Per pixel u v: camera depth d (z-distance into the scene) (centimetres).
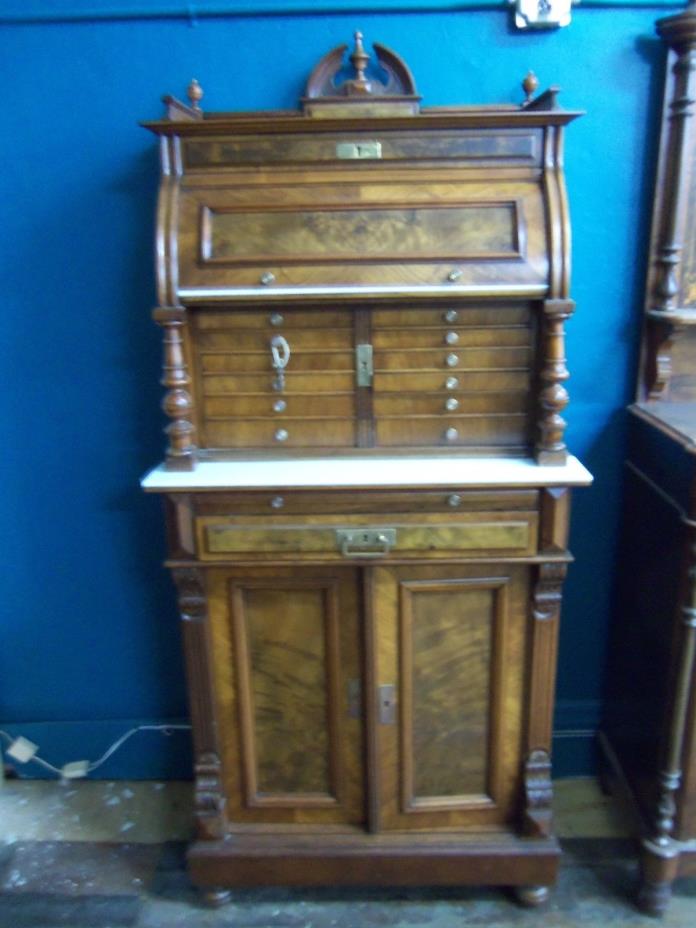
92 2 150
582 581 182
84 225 162
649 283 160
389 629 144
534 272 130
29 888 162
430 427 143
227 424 145
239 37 152
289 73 154
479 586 142
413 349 139
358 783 153
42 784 193
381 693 147
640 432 162
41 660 190
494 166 135
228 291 132
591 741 190
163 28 152
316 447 145
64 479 177
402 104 142
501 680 147
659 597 151
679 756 143
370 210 134
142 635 188
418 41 152
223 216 135
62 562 183
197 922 154
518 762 152
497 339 138
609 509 177
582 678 189
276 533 137
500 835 153
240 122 131
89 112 156
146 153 158
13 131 157
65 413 173
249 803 155
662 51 151
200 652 146
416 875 152
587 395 171
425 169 136
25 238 163
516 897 156
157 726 191
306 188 135
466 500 135
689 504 133
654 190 157
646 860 150
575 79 154
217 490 134
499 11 150
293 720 151
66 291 166
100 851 172
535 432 142
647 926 150
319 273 132
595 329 167
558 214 132
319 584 142
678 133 150
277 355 139
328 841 153
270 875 153
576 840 171
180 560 140
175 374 137
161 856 171
